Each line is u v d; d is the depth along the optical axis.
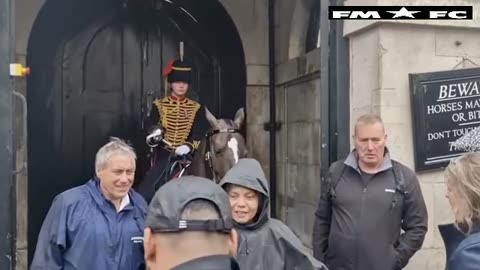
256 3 5.57
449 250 1.89
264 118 5.59
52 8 5.22
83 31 5.39
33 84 5.18
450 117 3.23
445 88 3.23
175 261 1.13
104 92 5.46
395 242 2.76
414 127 3.20
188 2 5.56
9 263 2.60
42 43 5.21
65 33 5.31
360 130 2.75
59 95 5.32
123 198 2.48
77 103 5.38
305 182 4.94
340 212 2.80
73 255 2.37
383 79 3.19
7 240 2.60
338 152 3.35
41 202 5.23
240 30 5.53
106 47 5.47
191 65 5.11
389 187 2.74
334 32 3.40
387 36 3.20
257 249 2.09
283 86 5.43
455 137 3.23
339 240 2.76
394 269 2.71
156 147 4.20
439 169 3.24
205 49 5.71
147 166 4.87
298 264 2.10
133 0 5.50
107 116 5.47
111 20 5.47
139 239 2.45
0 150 2.61
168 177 3.96
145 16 5.55
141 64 5.55
